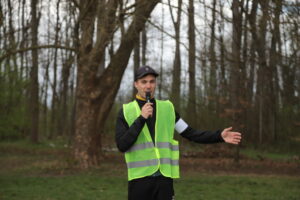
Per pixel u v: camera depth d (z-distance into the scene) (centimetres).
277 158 1736
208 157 1762
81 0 1250
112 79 1251
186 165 1454
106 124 2384
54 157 1669
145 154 321
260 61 1028
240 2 966
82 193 834
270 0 844
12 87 2159
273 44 976
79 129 1254
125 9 1158
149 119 330
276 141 2125
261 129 2248
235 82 1338
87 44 1234
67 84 3069
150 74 331
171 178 328
